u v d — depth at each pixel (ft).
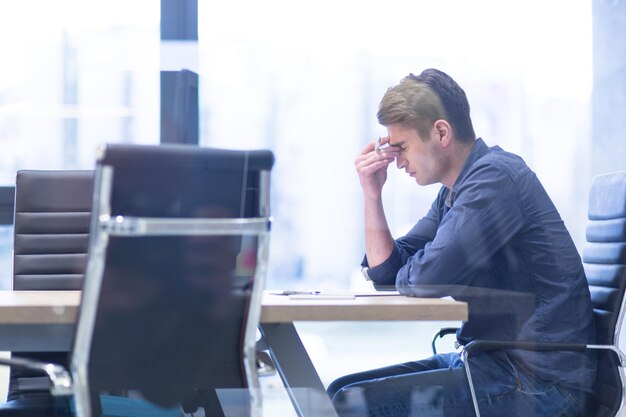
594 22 13.89
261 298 6.60
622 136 13.60
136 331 6.25
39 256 9.93
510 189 8.87
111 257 5.99
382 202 9.56
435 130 9.45
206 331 6.48
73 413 6.35
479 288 8.70
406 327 9.22
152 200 5.96
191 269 6.29
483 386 8.42
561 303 8.58
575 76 13.92
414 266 8.70
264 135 13.34
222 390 6.59
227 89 13.55
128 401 6.31
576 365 8.33
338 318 7.13
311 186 12.57
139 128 13.51
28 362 6.25
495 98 14.03
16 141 13.34
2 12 13.47
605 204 8.56
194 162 6.02
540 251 8.73
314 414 7.84
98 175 5.76
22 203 10.02
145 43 13.67
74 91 13.55
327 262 12.19
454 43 14.14
